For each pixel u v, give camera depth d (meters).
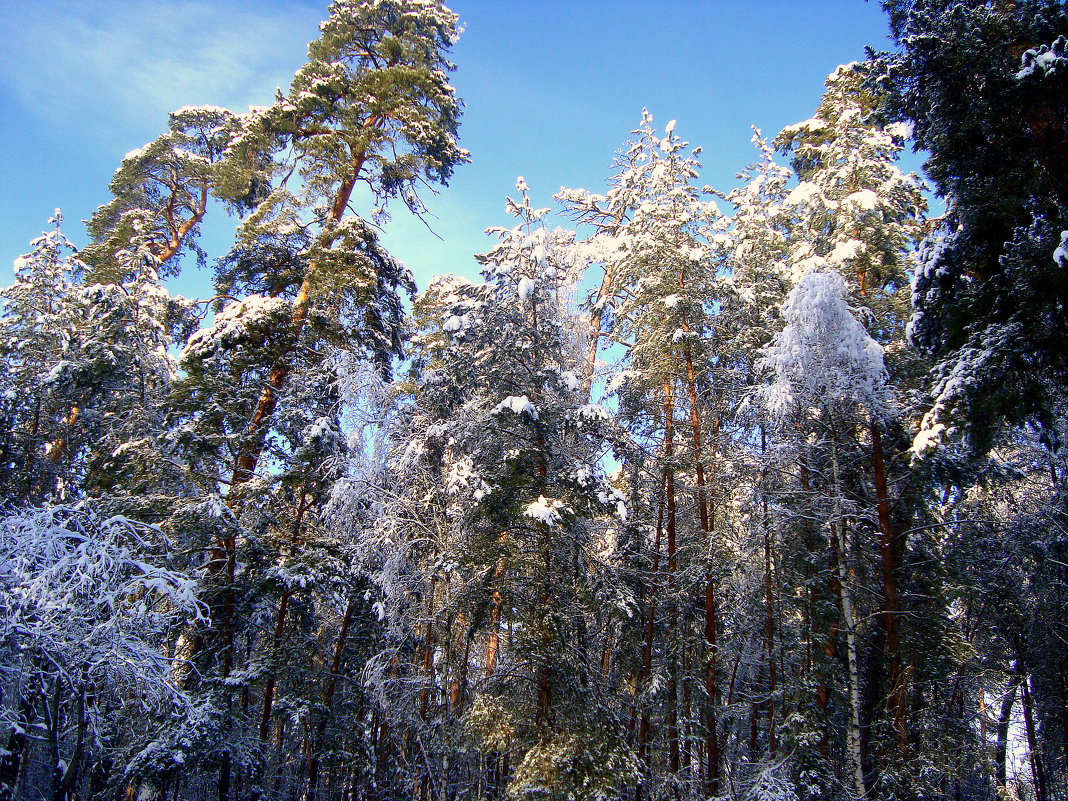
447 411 17.59
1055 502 16.58
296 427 15.52
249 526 14.84
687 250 17.89
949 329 12.09
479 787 14.79
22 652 7.27
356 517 15.73
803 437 15.29
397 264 20.48
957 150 11.70
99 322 17.28
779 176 21.78
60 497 17.00
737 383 17.61
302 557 14.63
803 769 12.55
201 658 13.53
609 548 18.27
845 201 17.00
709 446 17.05
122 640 7.82
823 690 14.40
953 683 16.78
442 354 19.31
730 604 17.69
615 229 24.86
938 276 12.55
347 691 16.09
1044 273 10.16
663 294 18.09
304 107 19.09
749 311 19.50
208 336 15.52
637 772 12.79
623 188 24.23
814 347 13.35
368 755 14.89
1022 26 10.97
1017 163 11.37
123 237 23.22
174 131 25.91
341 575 14.91
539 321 16.61
